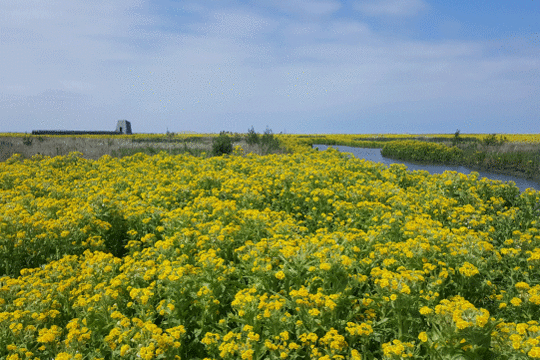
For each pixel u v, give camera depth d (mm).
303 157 17109
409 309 4359
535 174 21953
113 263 5812
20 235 6680
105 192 9242
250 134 26125
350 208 8336
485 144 34750
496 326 3947
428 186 11188
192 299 4629
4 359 4027
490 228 7543
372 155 38406
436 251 5527
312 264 5102
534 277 5477
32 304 4781
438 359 3750
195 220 7340
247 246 5820
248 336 3967
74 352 4059
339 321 4293
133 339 3926
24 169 14570
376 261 5406
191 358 4102
